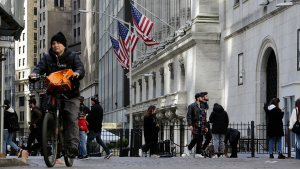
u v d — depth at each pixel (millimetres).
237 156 19344
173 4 43719
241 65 31297
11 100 137875
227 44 33906
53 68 8938
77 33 121500
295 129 15898
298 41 23188
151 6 51625
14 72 137000
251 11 29641
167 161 13672
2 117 13125
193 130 17438
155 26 50125
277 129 16906
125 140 34094
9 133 16750
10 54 140000
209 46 35438
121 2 63625
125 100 62062
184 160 14367
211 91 35281
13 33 14406
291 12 24047
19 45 136250
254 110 28859
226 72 34000
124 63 38375
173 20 43531
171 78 43156
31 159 14281
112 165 10766
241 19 31344
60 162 11164
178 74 40531
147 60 49406
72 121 8633
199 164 11492
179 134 39969
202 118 17453
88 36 99438
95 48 89750
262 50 28094
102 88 80750
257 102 28609
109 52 73375
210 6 35594
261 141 26312
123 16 62250
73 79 8445
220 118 17969
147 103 49031
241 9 31438
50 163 8156
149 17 51875
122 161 13914
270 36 26797
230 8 33469
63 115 8727
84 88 101062
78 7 121750
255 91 28828
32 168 8977
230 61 33250
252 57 29547
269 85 28234
